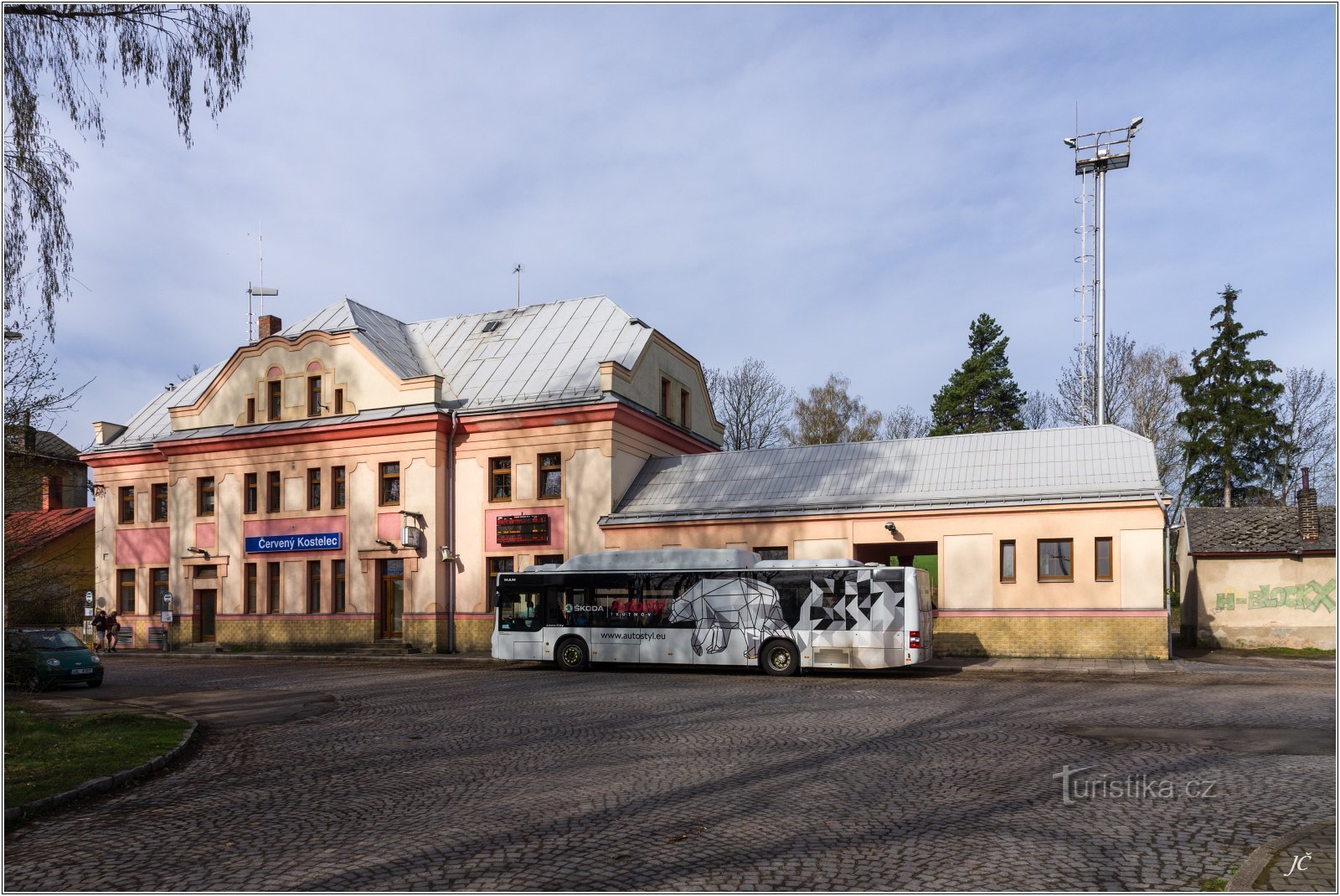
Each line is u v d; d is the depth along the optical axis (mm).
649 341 36500
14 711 16016
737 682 22422
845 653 23625
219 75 12805
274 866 7547
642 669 26609
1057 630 27391
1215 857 7387
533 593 27047
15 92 12094
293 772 11688
